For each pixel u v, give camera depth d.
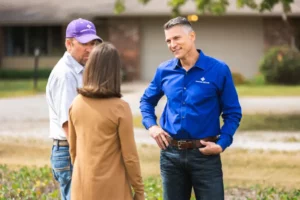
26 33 40.75
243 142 15.11
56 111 5.97
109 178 5.14
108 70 5.16
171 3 20.55
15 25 40.31
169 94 6.01
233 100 5.97
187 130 5.86
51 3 40.34
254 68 38.69
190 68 5.94
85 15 37.91
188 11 37.84
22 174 10.58
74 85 5.92
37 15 39.03
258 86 33.69
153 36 39.03
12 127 17.81
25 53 40.84
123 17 38.97
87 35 5.93
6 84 34.00
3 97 27.11
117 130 5.17
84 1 39.97
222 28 38.75
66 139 6.00
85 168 5.17
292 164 12.21
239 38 38.66
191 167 5.91
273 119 19.34
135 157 5.20
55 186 9.69
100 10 38.00
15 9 40.00
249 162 12.42
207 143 5.81
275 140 15.41
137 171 5.21
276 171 11.57
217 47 38.81
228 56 38.88
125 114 5.16
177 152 5.93
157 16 38.84
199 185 5.93
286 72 34.66
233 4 37.91
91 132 5.16
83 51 5.95
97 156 5.14
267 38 38.38
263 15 37.62
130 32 38.97
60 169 6.05
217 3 20.78
